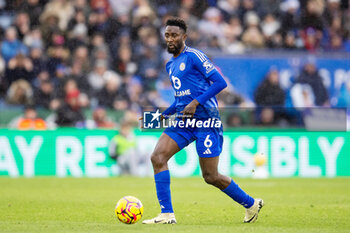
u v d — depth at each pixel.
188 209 26.45
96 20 60.19
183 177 48.59
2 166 47.94
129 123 50.03
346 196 33.72
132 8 61.47
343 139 52.06
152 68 58.78
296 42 64.38
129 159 49.47
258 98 56.94
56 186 39.72
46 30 58.56
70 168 48.69
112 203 29.09
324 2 66.00
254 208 20.88
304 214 24.36
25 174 48.16
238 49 63.00
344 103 58.88
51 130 48.56
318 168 51.31
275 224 20.62
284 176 50.81
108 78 56.06
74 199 31.16
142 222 20.22
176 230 18.02
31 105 53.03
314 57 58.66
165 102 57.16
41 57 56.56
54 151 48.59
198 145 19.94
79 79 55.59
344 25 66.25
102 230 18.11
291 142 51.03
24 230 18.30
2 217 22.89
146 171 49.84
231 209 26.47
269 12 65.12
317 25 65.44
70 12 59.94
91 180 44.88
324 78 58.69
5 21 58.69
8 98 54.03
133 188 38.56
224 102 55.94
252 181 45.53
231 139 50.12
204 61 19.89
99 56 58.12
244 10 64.69
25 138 48.25
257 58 57.56
